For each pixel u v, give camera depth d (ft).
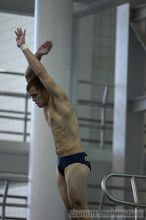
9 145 110.73
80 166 45.73
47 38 85.51
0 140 110.52
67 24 86.53
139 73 100.94
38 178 83.35
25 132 111.65
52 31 85.61
